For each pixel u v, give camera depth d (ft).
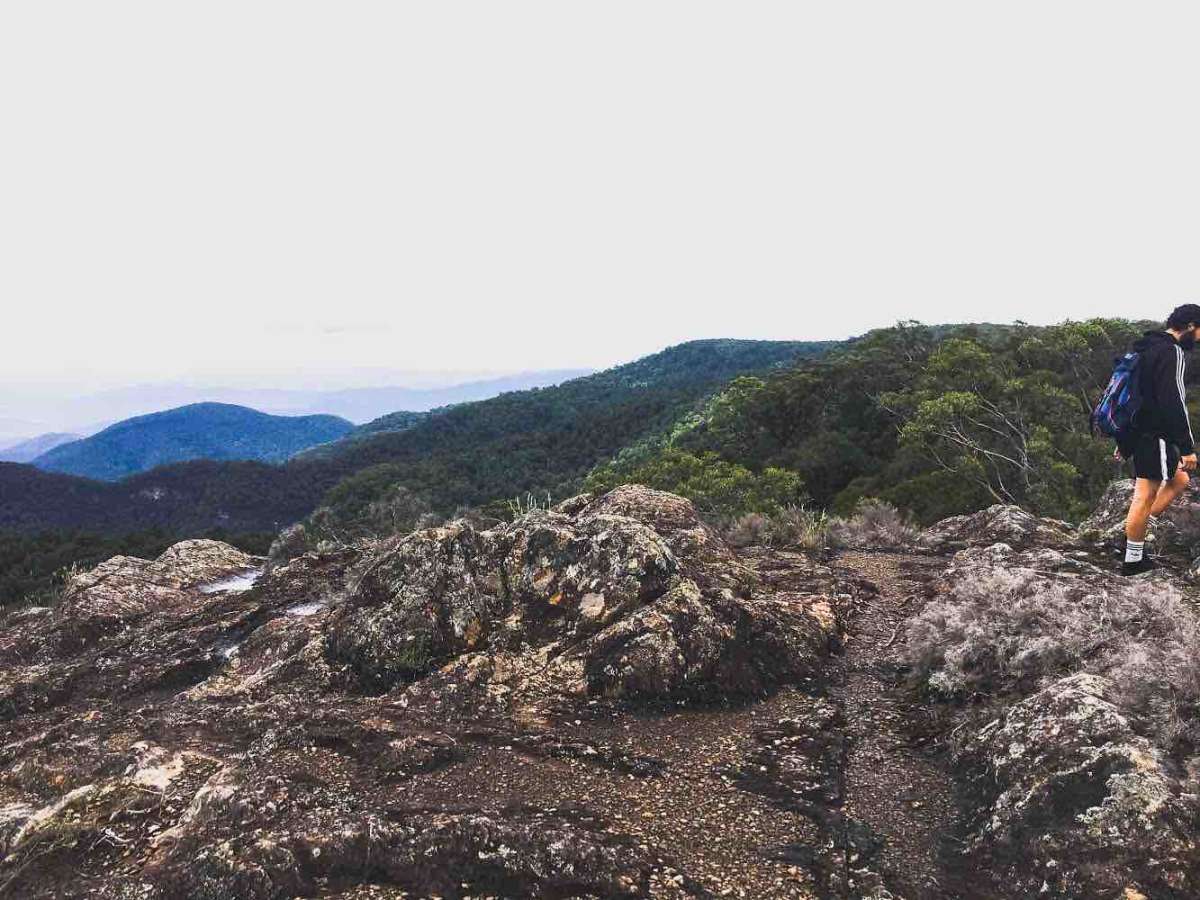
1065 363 126.52
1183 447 19.75
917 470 122.21
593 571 20.51
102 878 10.80
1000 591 18.02
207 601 33.68
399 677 18.97
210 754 14.73
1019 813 10.93
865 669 19.57
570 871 10.30
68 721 19.12
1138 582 17.61
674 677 17.39
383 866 10.42
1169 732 11.02
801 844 11.39
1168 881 9.04
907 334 203.41
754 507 92.99
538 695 17.21
